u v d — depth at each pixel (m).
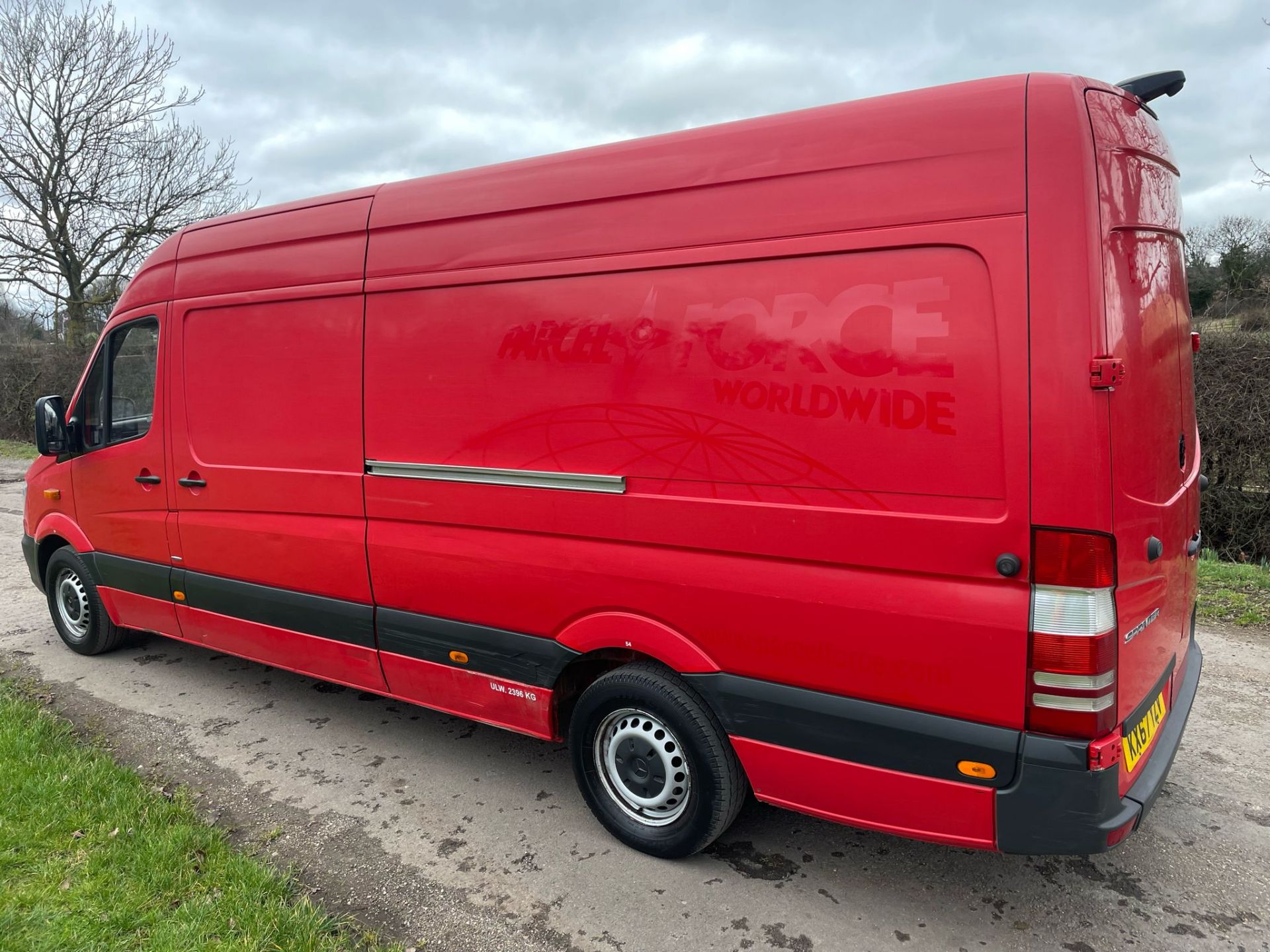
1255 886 2.78
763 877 2.91
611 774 3.13
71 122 19.22
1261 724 3.95
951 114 2.21
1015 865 2.94
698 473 2.65
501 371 3.10
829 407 2.39
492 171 3.14
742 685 2.64
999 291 2.13
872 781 2.45
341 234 3.59
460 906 2.79
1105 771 2.14
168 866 2.92
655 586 2.77
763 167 2.50
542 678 3.16
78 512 5.08
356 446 3.60
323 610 3.82
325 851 3.13
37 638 5.74
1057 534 2.09
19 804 3.32
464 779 3.67
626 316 2.78
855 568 2.39
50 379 18.72
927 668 2.30
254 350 3.96
